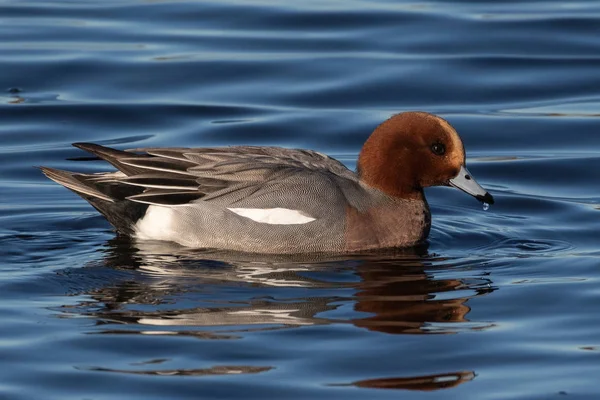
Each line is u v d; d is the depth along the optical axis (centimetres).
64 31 2295
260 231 1384
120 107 1984
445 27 2322
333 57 2192
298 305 1198
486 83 2103
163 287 1255
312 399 984
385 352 1080
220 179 1405
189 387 1005
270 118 1961
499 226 1534
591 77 2120
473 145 1888
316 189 1395
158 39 2266
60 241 1436
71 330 1126
